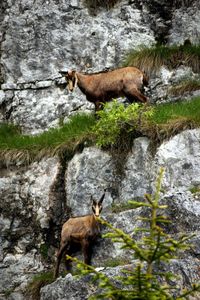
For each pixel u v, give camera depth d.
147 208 40.00
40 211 46.72
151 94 54.25
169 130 45.28
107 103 46.44
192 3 58.97
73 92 56.56
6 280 44.91
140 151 45.16
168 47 56.72
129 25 58.88
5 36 59.62
